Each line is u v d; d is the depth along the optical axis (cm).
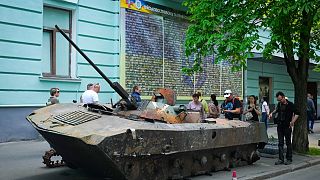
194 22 1545
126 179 715
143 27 1603
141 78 1591
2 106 1205
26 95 1265
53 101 1046
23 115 1262
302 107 1301
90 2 1443
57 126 741
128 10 1544
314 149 1370
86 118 765
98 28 1467
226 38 1180
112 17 1517
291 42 1216
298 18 1209
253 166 1061
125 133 671
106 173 745
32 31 1281
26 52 1266
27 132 1277
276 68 2527
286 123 1113
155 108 862
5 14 1216
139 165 731
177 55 1753
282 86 2584
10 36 1227
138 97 1283
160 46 1677
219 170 962
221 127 898
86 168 798
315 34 1362
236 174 928
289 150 1121
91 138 652
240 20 1181
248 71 2278
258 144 1079
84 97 1070
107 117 767
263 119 1792
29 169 908
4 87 1212
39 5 1299
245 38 1149
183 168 842
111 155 661
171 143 752
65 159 852
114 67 1516
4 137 1221
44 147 1165
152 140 715
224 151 962
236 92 2109
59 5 1357
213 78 1955
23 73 1257
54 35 1369
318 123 2666
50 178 833
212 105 1312
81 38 1416
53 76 1345
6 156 1030
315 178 980
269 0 1174
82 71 1420
